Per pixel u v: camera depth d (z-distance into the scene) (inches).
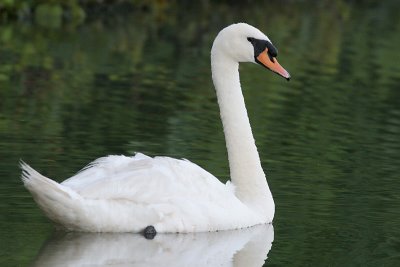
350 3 1617.9
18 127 641.0
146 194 446.0
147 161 457.4
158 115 706.8
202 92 811.4
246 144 494.3
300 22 1341.0
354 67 1002.1
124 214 439.8
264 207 482.3
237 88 500.7
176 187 453.1
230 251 437.4
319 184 543.2
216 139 637.9
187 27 1219.2
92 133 636.1
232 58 499.5
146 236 444.5
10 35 1065.5
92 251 426.6
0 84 796.6
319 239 454.9
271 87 858.1
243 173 490.6
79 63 917.8
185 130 660.7
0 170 531.8
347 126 711.7
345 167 585.9
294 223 478.9
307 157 606.5
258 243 448.8
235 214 465.1
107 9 1341.0
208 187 462.0
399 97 850.8
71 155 573.6
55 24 1178.6
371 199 518.6
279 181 546.0
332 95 836.0
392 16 1477.6
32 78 830.5
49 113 692.7
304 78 917.8
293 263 422.0
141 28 1189.7
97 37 1093.8
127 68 908.6
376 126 719.1
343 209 498.0
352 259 426.6
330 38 1201.4
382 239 455.8
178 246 441.7
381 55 1090.1
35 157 564.4
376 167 590.2
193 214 452.4
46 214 435.2
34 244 430.0
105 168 452.4
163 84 838.5
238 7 1465.3
